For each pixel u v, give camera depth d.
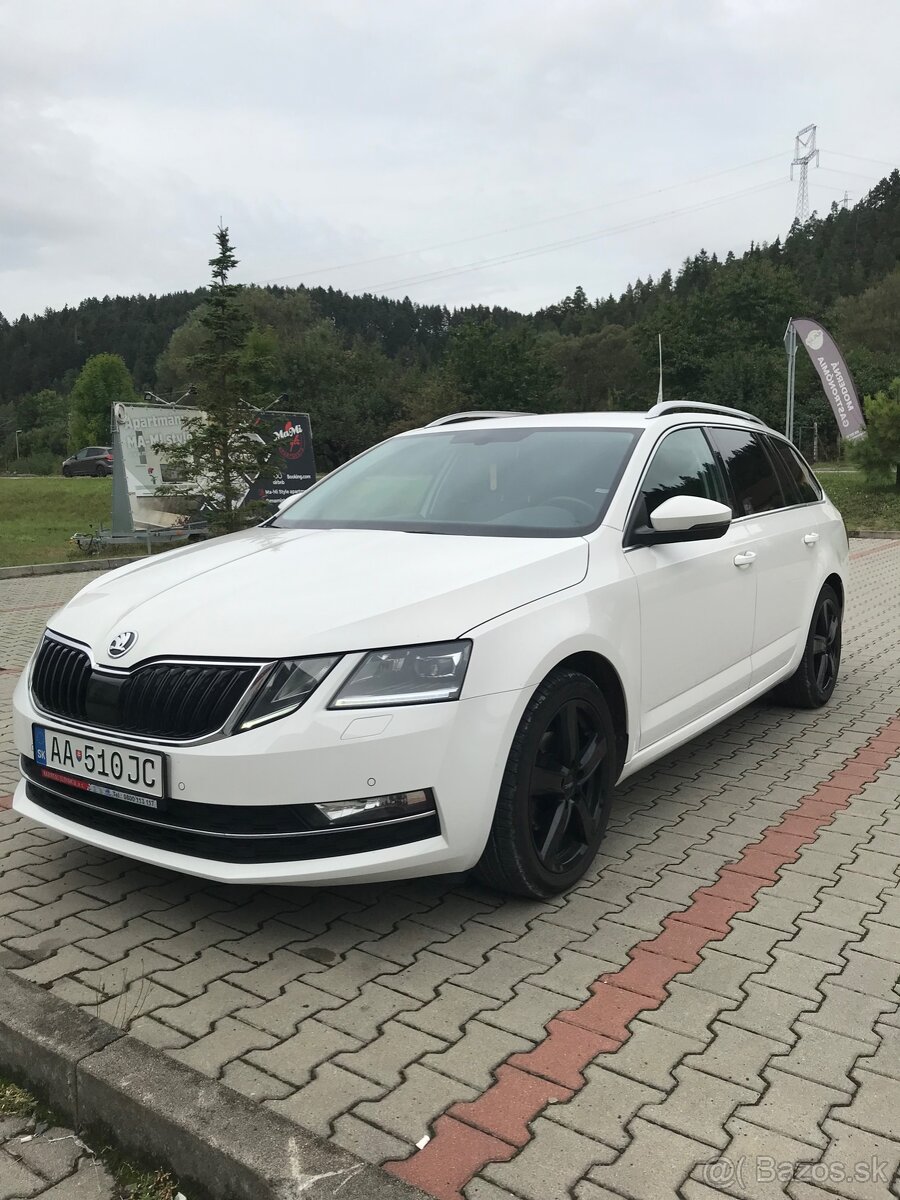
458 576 3.04
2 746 5.15
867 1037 2.46
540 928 3.05
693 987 2.70
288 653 2.71
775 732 5.30
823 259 126.12
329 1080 2.28
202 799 2.69
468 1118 2.14
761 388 53.56
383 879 2.79
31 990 2.48
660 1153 2.03
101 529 16.62
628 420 4.24
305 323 74.44
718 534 3.66
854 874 3.46
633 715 3.56
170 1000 2.62
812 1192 1.92
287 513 4.34
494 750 2.85
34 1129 2.18
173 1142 1.99
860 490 24.58
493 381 64.75
